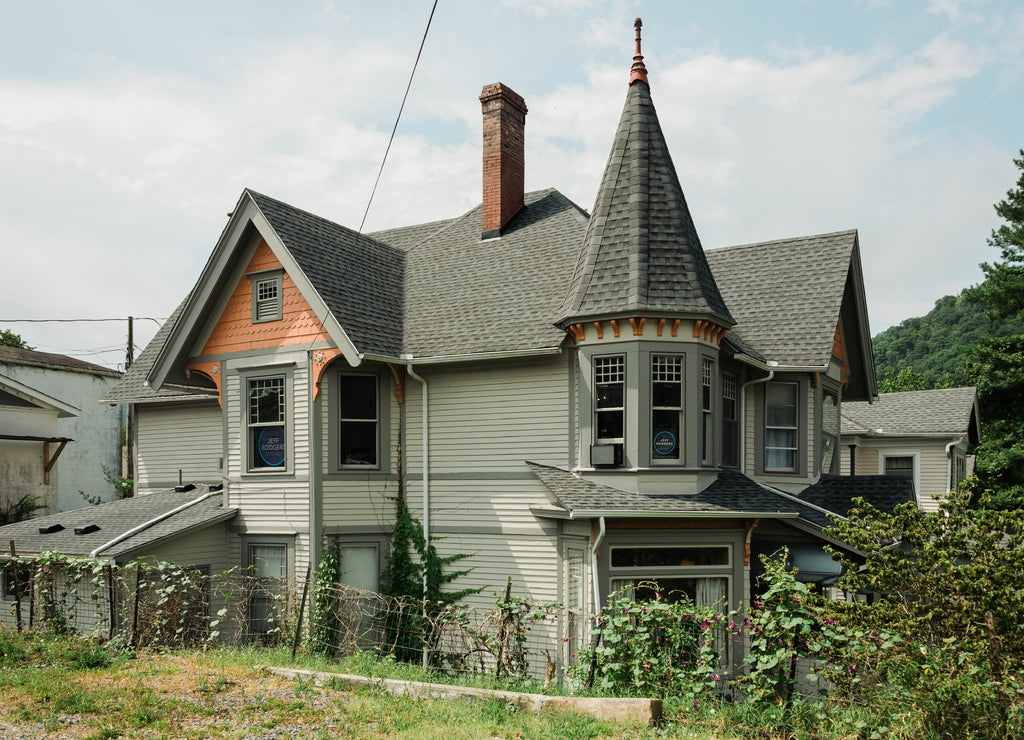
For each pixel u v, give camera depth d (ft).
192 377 63.10
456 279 63.98
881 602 36.35
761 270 65.92
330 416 55.47
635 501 47.83
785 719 30.27
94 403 126.72
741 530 50.26
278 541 55.98
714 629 37.60
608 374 51.08
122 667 39.73
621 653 35.55
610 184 54.75
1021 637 31.73
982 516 35.94
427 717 31.89
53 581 55.62
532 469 51.83
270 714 32.07
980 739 27.14
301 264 55.26
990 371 99.66
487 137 69.26
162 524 57.47
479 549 54.60
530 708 33.06
